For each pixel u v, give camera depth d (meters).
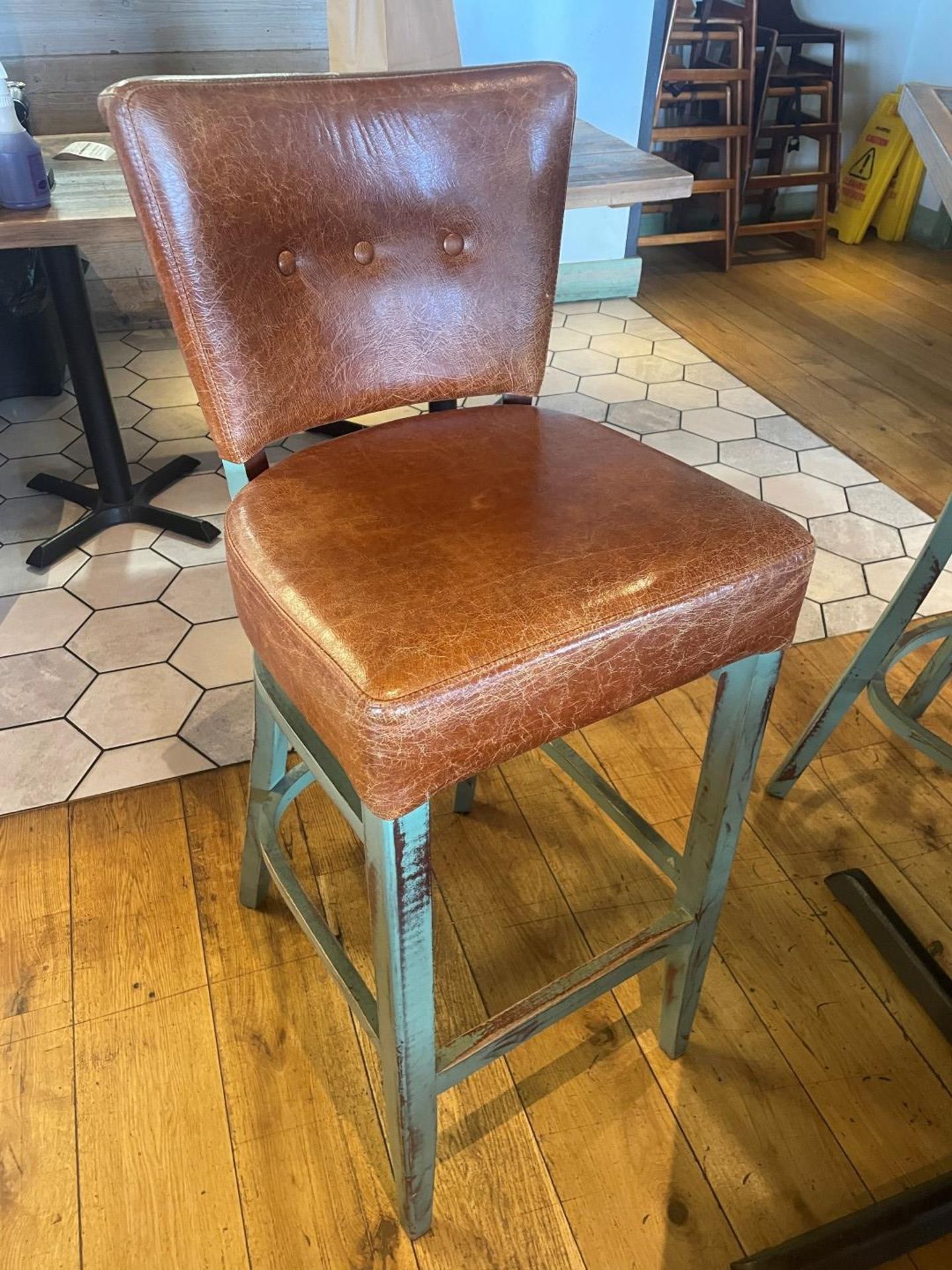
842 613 1.77
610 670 0.68
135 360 2.66
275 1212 0.93
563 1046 1.08
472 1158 0.97
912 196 3.72
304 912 0.92
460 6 2.61
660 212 3.70
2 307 2.31
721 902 0.94
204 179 0.72
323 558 0.71
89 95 2.40
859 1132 1.01
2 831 1.30
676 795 1.38
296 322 0.82
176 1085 1.03
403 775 0.62
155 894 1.22
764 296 3.29
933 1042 1.10
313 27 2.46
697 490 0.80
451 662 0.62
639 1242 0.92
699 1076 1.05
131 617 1.72
